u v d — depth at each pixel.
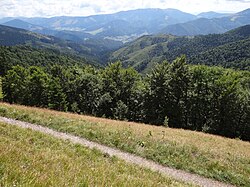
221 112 61.88
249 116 61.56
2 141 10.13
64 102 74.06
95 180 7.56
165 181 11.60
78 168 8.59
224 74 62.22
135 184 8.49
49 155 9.48
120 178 8.70
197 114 63.38
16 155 8.22
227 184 19.36
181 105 63.34
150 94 63.66
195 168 20.70
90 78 76.06
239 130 62.22
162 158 21.33
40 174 6.80
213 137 34.59
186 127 64.06
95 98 73.56
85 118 31.25
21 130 15.36
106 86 73.38
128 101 71.69
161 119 62.69
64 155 10.20
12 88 79.06
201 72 63.22
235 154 24.80
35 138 13.91
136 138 24.34
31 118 26.12
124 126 29.30
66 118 28.23
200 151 23.94
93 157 12.62
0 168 6.60
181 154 22.67
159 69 64.12
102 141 22.83
